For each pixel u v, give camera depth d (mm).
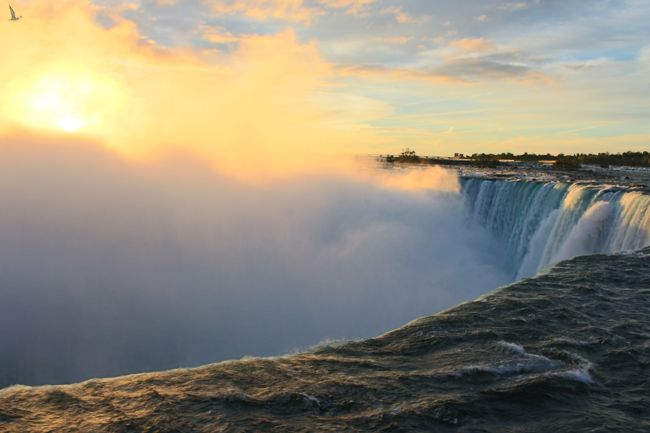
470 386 6191
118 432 5035
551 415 5645
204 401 5656
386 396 5871
